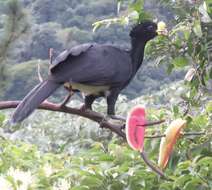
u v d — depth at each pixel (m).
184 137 8.59
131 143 7.31
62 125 14.39
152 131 8.78
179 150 8.60
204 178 8.03
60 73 8.10
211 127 8.66
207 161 8.01
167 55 9.87
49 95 7.72
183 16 9.50
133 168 8.16
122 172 8.22
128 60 9.21
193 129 8.70
